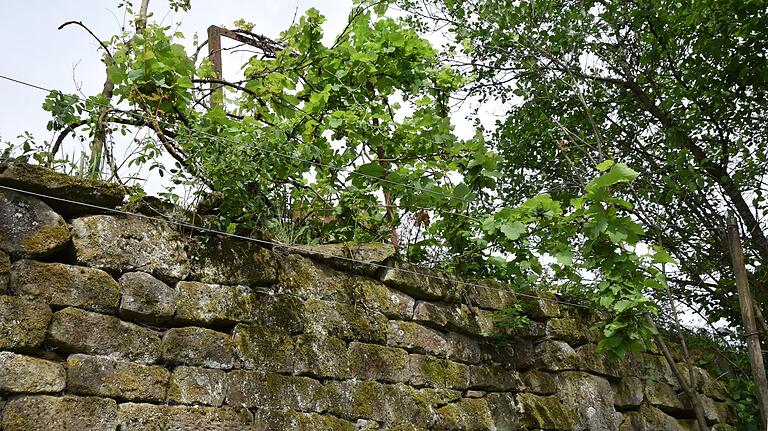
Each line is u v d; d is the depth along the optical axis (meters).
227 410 3.94
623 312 5.55
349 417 4.50
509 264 5.69
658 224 8.30
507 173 8.88
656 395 6.61
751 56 7.79
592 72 8.73
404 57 6.39
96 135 4.34
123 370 3.65
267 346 4.25
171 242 4.06
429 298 5.33
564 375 5.94
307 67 6.07
